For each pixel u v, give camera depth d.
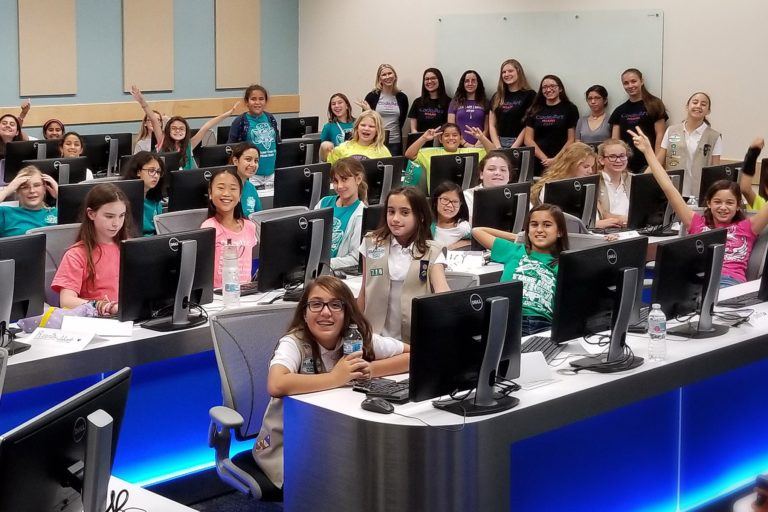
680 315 4.08
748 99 9.46
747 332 4.23
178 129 9.05
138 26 11.77
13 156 8.51
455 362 3.19
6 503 2.03
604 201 7.09
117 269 4.59
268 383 3.43
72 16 11.27
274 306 3.81
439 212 5.91
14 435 2.01
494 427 3.20
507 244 5.35
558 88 10.41
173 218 5.53
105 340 4.06
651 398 3.90
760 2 9.29
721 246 4.06
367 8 12.38
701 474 4.16
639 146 6.04
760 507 2.32
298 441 3.36
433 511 3.14
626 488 3.84
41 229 4.88
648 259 6.45
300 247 4.68
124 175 6.59
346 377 3.45
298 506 3.38
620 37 10.24
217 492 4.31
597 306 3.71
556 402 3.38
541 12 10.77
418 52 11.91
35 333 4.06
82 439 2.23
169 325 4.24
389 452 3.13
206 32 12.38
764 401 4.39
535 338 4.12
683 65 9.86
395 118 11.65
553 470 3.54
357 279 5.15
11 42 10.88
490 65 11.26
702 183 7.36
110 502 2.62
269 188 8.95
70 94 11.35
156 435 4.39
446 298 3.14
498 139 10.90
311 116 12.40
